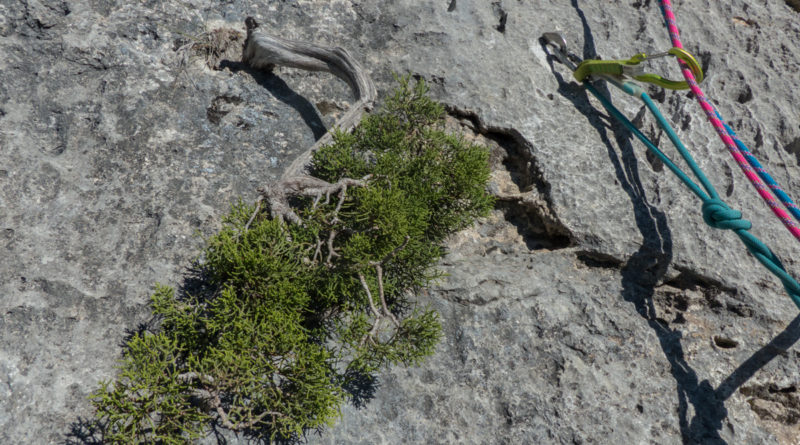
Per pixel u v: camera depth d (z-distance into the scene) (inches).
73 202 89.7
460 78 116.7
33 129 95.4
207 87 106.4
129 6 112.3
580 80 121.2
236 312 76.7
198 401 77.1
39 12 106.3
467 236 103.3
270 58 107.0
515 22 130.6
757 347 96.0
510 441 83.0
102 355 79.0
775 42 143.9
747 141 121.9
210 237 86.5
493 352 89.7
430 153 93.2
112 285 83.9
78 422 74.5
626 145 114.0
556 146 110.4
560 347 91.4
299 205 93.0
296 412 76.2
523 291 95.4
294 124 106.3
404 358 80.3
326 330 85.7
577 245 101.0
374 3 126.3
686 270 100.8
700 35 140.3
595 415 86.0
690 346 95.0
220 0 118.4
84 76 102.5
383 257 80.1
